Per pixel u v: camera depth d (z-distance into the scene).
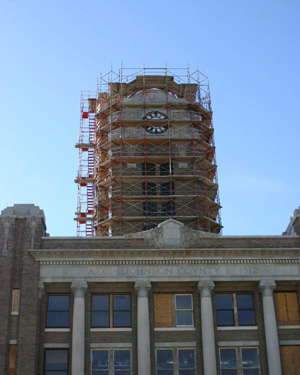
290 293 52.47
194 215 74.19
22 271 50.41
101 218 75.88
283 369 49.81
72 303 50.47
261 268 51.72
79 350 48.25
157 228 52.81
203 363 49.00
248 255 51.72
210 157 80.69
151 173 76.38
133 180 75.56
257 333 50.94
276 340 49.56
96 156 85.62
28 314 48.75
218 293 52.28
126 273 50.94
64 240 52.16
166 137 77.62
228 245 52.56
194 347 50.22
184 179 76.12
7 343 48.03
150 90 82.56
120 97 81.25
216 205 77.06
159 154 77.31
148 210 74.19
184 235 52.53
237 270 51.50
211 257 51.50
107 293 51.66
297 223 54.88
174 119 79.19
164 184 76.00
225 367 49.91
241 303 52.12
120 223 72.81
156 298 51.84
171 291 51.94
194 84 84.50
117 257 51.09
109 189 76.38
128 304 51.56
